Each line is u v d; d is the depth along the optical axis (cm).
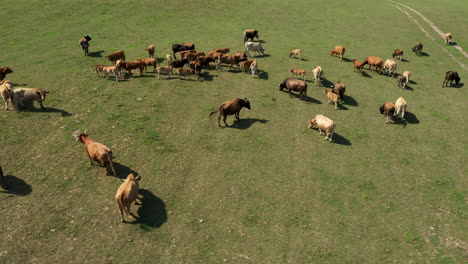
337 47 2827
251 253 1085
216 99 2064
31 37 2969
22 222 1117
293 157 1577
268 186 1385
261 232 1166
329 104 2111
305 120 1905
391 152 1670
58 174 1347
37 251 1028
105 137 1598
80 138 1377
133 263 1020
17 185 1271
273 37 3394
